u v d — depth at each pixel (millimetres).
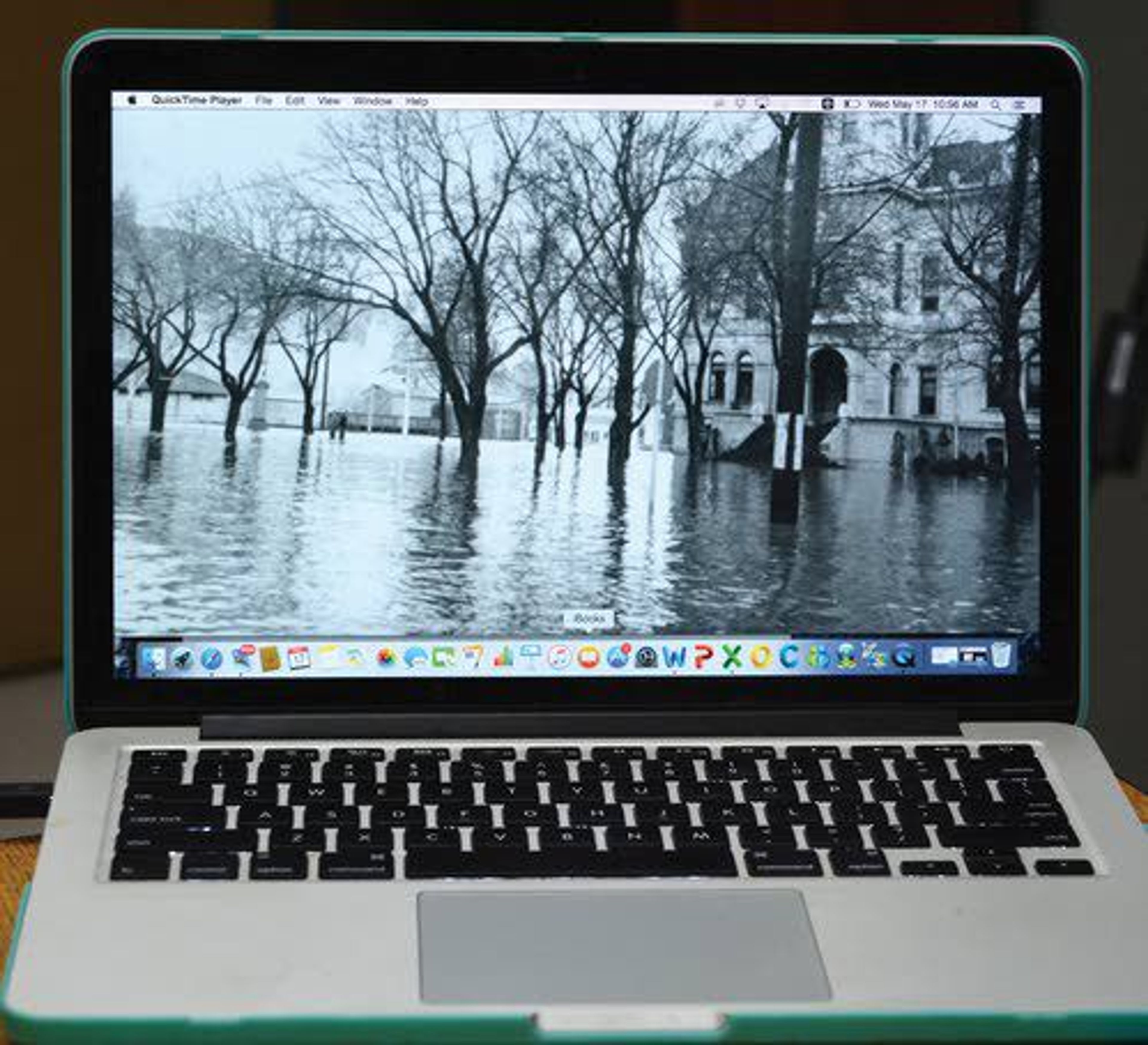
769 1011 714
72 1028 694
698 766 860
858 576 906
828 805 838
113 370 872
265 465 882
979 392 911
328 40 885
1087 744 896
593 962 736
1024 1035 724
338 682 883
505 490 895
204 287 878
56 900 758
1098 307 1458
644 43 899
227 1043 699
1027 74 909
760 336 904
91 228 870
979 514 910
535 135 899
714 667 900
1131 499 1479
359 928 750
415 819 811
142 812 808
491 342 897
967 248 910
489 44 895
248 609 880
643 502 899
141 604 873
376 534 888
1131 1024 726
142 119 875
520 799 827
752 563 903
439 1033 703
